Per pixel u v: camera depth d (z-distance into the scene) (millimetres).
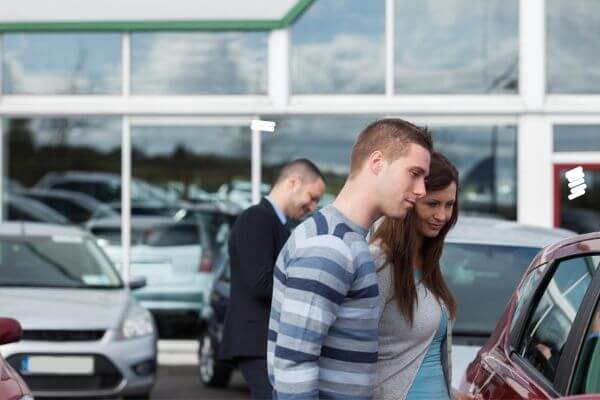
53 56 14289
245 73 14180
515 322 5121
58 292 11250
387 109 14039
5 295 11008
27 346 10320
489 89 14047
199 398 11570
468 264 7934
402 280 4691
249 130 14180
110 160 14305
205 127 14211
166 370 13633
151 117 14266
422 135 4352
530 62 13938
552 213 13953
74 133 14336
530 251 8031
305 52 14156
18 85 14297
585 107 13891
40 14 14117
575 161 13922
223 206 14219
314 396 4180
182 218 14242
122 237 14273
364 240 4316
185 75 14227
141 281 11961
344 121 14117
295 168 7508
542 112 13930
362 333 4273
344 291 4207
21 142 14367
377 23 14117
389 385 4746
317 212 4371
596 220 13898
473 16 14070
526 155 13938
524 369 4684
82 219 14312
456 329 7512
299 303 4184
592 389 3973
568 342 4344
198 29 14094
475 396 4988
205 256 14188
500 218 14000
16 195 14391
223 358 7441
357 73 14117
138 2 14086
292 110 14078
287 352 4184
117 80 14258
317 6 14125
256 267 7258
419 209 4746
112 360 10484
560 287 4770
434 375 4801
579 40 14000
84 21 14109
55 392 10359
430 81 14086
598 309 4227
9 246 11844
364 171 4336
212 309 12125
